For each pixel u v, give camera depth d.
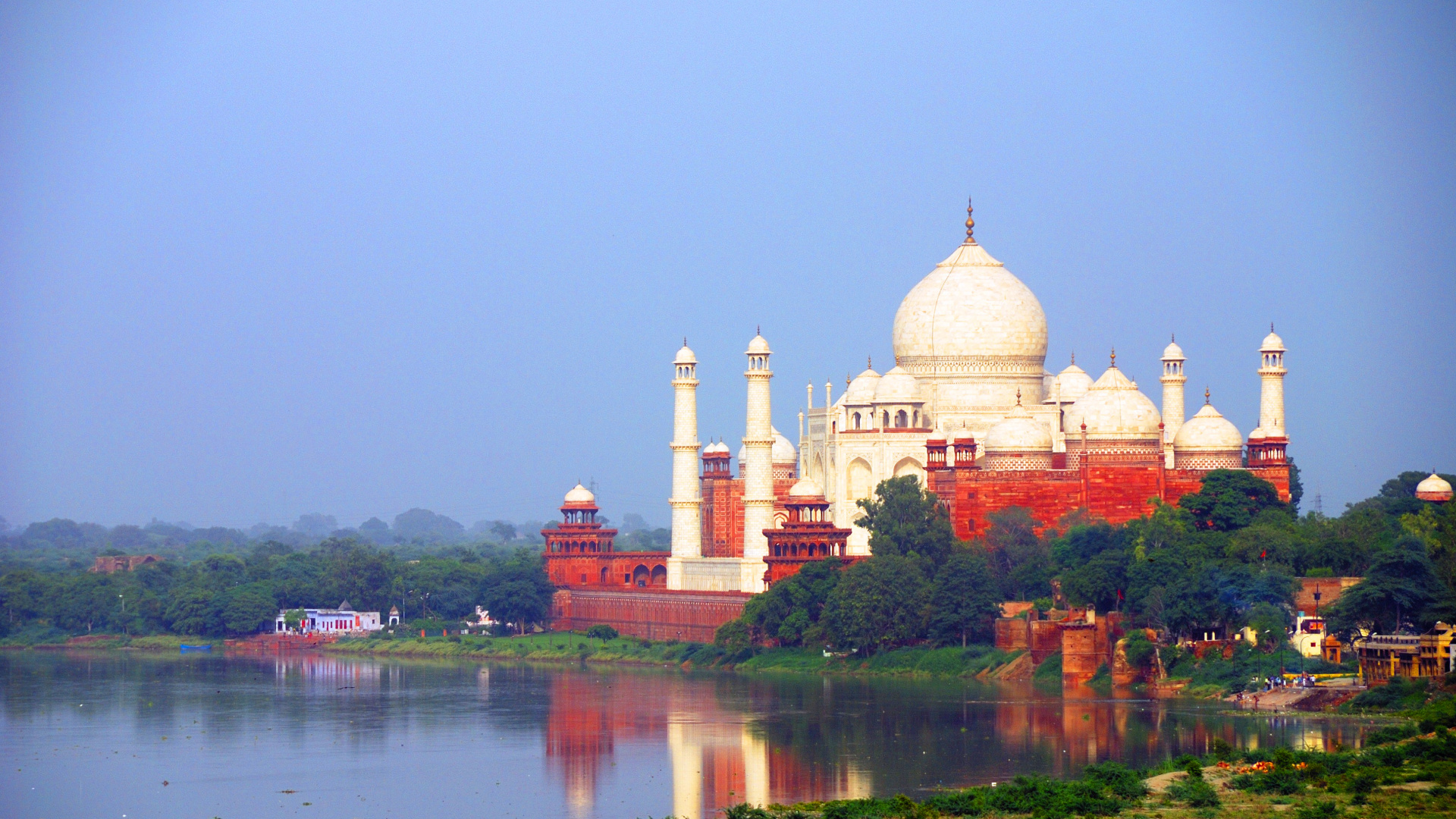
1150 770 153.62
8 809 158.25
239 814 155.12
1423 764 148.75
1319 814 131.12
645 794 159.12
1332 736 170.25
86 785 168.25
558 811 153.25
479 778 168.62
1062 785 144.00
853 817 138.12
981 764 166.62
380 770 174.00
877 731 187.25
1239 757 155.88
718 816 148.88
